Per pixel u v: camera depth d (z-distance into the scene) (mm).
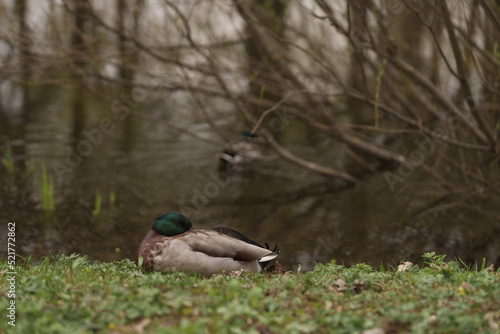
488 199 15086
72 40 17844
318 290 6258
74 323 5113
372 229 13133
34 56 14508
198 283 6535
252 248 8414
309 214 14102
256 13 14789
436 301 5809
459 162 17625
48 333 4867
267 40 14797
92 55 15219
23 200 13992
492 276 6738
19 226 12445
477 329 5145
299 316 5449
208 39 14602
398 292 6238
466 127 13391
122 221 13070
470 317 5188
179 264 8102
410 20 16781
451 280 6629
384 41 13070
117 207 13883
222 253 8273
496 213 14172
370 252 11797
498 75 12078
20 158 17094
